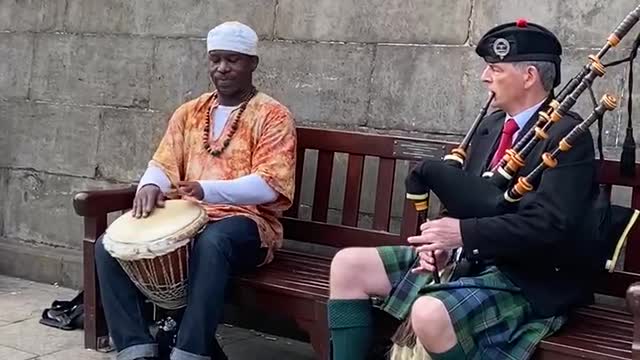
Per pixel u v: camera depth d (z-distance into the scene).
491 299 2.86
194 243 3.48
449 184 2.94
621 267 3.55
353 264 3.15
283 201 3.70
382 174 3.88
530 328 2.88
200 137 3.82
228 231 3.47
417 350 2.90
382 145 3.87
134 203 3.64
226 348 4.17
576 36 3.64
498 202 2.88
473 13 3.85
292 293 3.42
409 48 4.00
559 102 2.95
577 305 2.97
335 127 4.20
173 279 3.49
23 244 5.16
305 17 4.24
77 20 4.90
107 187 4.86
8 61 5.16
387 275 3.17
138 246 3.37
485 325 2.84
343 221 3.98
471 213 2.91
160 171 3.81
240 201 3.58
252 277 3.56
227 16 4.45
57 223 5.05
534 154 2.93
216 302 3.40
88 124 4.90
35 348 3.95
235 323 4.49
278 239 3.82
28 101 5.10
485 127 3.22
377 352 3.44
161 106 4.67
